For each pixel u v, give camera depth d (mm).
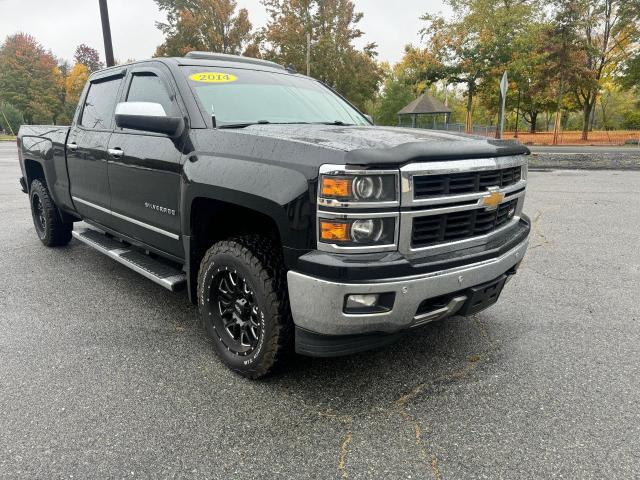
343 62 34344
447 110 36062
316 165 2287
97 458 2176
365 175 2205
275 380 2865
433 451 2250
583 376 2930
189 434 2357
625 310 3963
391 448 2271
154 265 3680
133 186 3645
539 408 2596
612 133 43719
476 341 3406
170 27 36344
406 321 2414
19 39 64250
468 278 2543
